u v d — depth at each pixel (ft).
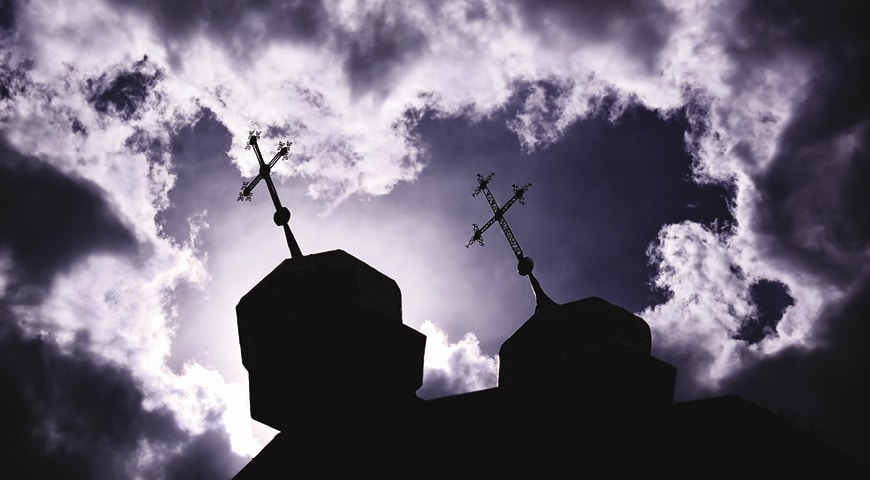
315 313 77.66
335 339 75.41
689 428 46.75
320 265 82.07
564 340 100.99
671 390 98.02
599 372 95.96
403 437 56.90
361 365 72.90
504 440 51.60
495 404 54.39
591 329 100.27
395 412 60.03
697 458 45.14
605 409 50.34
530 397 53.62
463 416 54.90
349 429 61.82
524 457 49.83
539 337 103.65
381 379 72.95
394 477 54.44
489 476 49.98
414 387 78.28
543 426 51.16
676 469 45.11
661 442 46.68
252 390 77.92
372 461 57.21
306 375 72.79
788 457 44.50
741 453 44.50
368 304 80.02
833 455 46.34
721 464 44.42
